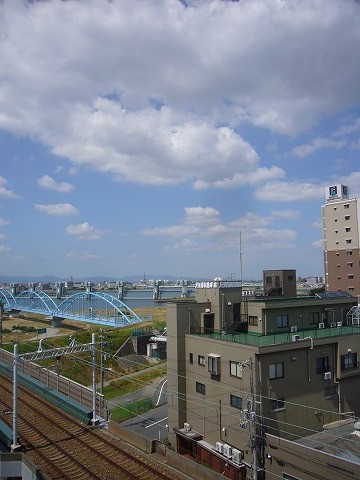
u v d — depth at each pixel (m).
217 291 33.84
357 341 31.53
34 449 23.89
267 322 32.62
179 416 32.16
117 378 57.62
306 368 28.78
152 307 149.88
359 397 31.78
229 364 28.52
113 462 21.80
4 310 148.88
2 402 33.91
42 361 61.84
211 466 28.14
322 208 73.44
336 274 70.38
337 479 20.80
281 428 26.77
